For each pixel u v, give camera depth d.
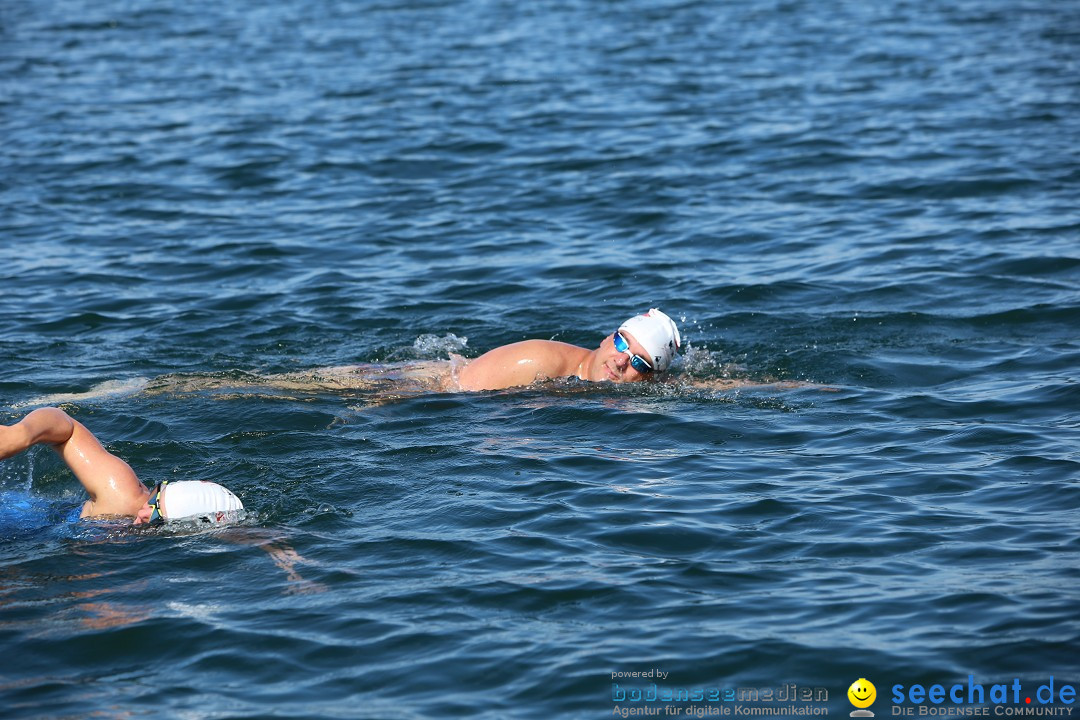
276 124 72.31
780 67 87.31
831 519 24.03
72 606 21.12
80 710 17.95
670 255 46.97
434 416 31.14
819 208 52.72
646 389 33.16
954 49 92.06
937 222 49.53
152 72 91.31
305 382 33.41
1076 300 39.19
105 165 63.22
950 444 28.11
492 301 42.19
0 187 59.25
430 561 22.56
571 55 94.56
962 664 18.45
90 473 24.48
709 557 22.47
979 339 36.50
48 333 39.19
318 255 48.19
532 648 19.34
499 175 60.31
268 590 21.56
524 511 24.80
